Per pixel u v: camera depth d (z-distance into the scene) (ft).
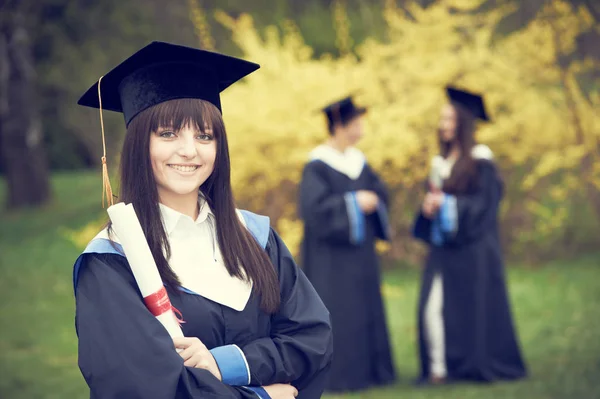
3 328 28.68
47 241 46.70
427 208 21.89
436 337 21.72
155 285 7.45
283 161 33.63
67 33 61.05
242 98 34.06
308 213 21.63
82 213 54.80
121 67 8.04
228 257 8.07
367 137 33.96
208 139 8.08
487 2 43.65
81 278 7.67
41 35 61.41
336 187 22.02
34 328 28.66
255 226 8.68
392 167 35.04
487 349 21.59
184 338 7.48
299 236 32.94
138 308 7.40
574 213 40.24
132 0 57.77
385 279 35.68
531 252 38.91
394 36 38.52
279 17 52.37
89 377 7.32
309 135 33.35
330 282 21.57
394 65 37.17
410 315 29.86
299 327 8.27
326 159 22.17
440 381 21.61
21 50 59.47
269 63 35.17
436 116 35.76
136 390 7.16
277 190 34.27
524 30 38.86
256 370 7.72
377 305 22.03
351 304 21.48
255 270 8.14
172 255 7.87
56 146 79.77
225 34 51.52
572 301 30.48
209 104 8.11
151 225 7.81
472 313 21.45
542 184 38.09
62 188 68.28
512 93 36.60
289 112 33.83
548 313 29.01
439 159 22.33
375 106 35.42
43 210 58.08
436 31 36.86
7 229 51.16
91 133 63.57
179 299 7.72
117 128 61.77
